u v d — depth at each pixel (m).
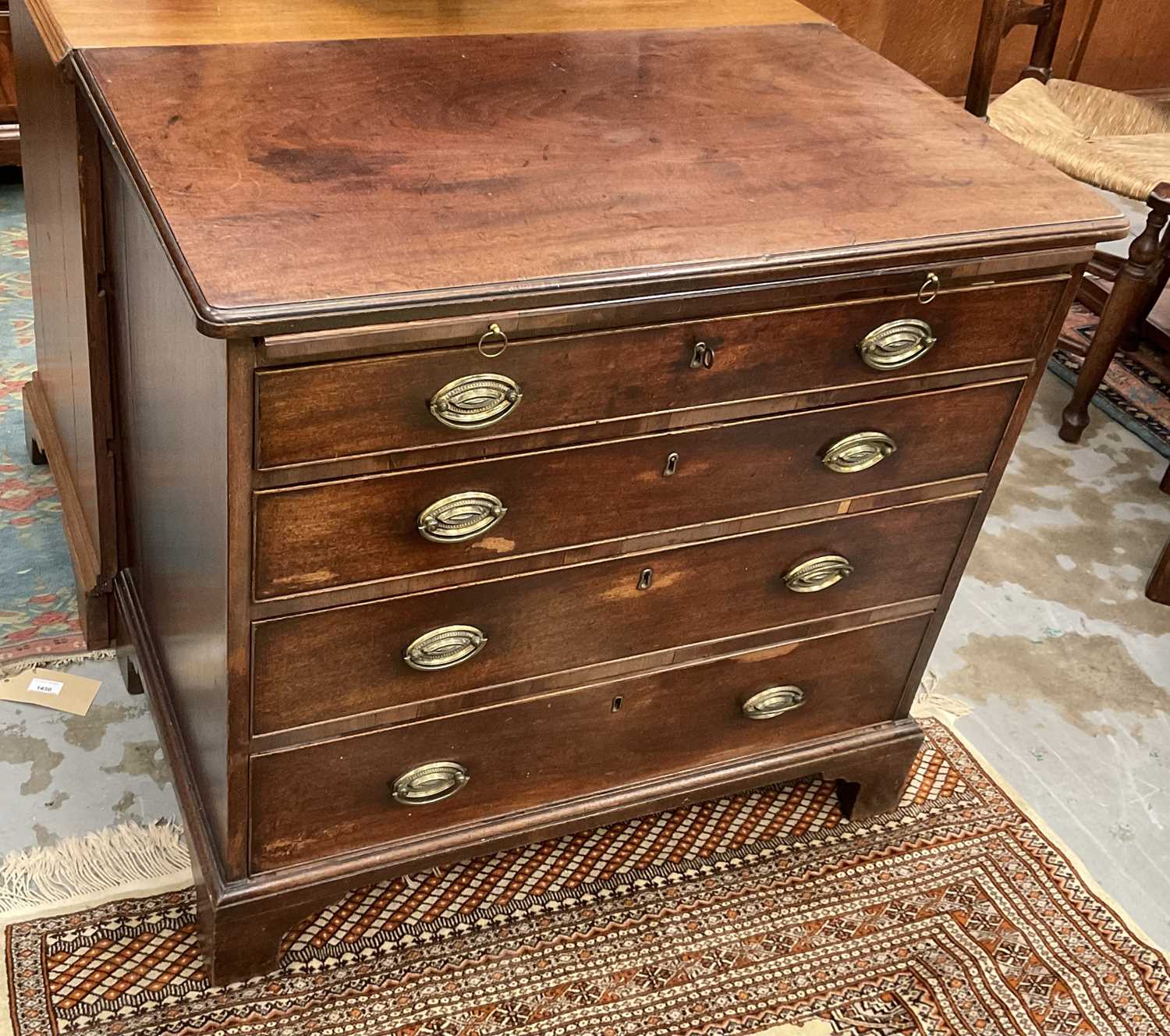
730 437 1.40
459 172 1.31
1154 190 2.39
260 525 1.21
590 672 1.53
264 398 1.13
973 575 2.34
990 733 2.03
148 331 1.40
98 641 1.91
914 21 3.65
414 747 1.47
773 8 1.88
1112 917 1.75
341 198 1.23
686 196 1.34
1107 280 2.95
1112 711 2.10
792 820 1.85
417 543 1.30
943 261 1.36
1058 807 1.92
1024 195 1.45
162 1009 1.48
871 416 1.47
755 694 1.68
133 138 1.26
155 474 1.50
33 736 1.78
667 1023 1.55
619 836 1.79
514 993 1.56
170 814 1.70
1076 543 2.46
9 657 1.88
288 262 1.12
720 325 1.30
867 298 1.36
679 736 1.67
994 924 1.72
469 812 1.58
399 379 1.18
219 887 1.44
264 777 1.39
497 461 1.29
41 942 1.53
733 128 1.50
